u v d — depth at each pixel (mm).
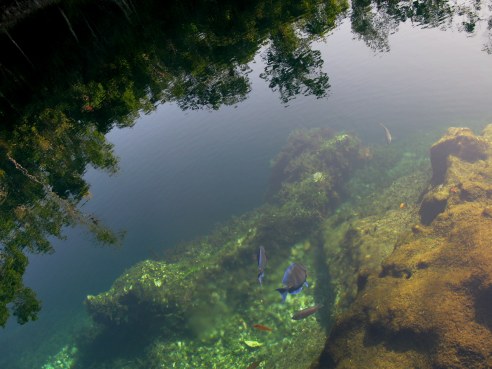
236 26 10391
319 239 16719
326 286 13859
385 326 8375
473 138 14516
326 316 12461
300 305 13797
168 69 10016
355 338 8734
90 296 17797
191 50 10047
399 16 12516
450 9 12133
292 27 11422
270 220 17391
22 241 7957
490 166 13141
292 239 16984
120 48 9430
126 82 9164
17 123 8352
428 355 7594
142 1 9703
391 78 27641
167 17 9906
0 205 7789
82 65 9227
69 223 8641
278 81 11820
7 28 9102
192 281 15844
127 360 16031
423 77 26516
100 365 16641
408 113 24125
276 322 13609
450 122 22078
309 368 9172
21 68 8812
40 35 9203
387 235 13234
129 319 16516
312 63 11648
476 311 7727
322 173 20047
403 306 8367
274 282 15273
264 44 11695
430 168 18641
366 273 10648
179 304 15289
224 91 11078
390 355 7996
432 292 8359
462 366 7082
